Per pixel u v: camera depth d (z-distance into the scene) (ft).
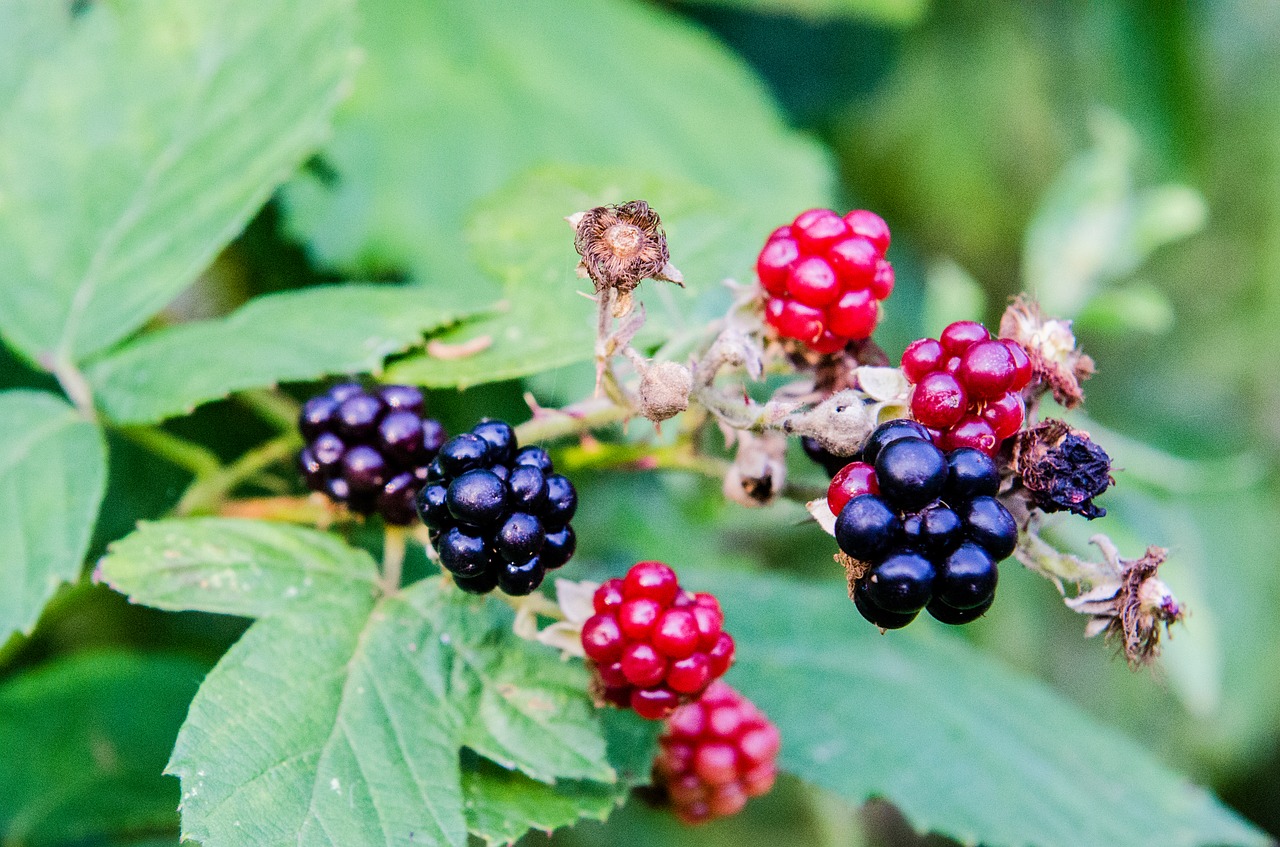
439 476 0.98
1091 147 1.85
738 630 1.26
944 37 1.85
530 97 1.49
